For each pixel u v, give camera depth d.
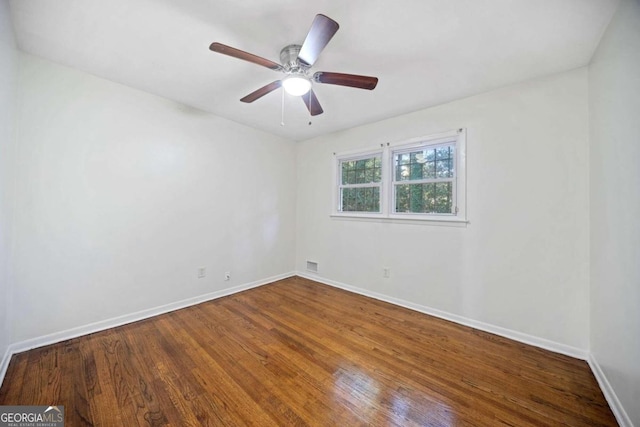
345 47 1.82
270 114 3.20
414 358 2.02
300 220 4.36
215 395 1.60
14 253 1.95
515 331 2.33
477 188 2.54
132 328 2.45
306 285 3.88
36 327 2.06
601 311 1.76
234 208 3.51
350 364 1.93
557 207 2.13
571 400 1.58
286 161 4.24
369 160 3.51
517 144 2.32
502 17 1.52
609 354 1.61
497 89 2.42
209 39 1.79
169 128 2.84
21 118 1.97
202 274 3.17
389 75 2.19
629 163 1.39
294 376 1.79
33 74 2.02
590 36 1.67
